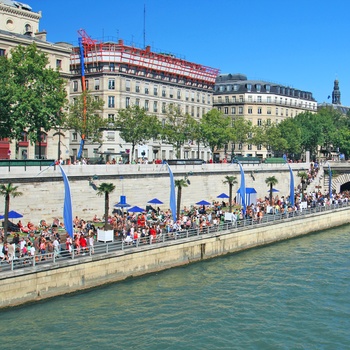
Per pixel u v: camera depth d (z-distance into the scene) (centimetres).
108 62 9475
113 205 5691
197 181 6844
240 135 11500
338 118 16100
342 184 10062
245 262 4853
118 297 3716
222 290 3984
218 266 4672
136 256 4125
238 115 13975
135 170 5919
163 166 6278
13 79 5522
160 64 10350
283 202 7012
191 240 4653
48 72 5675
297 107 15000
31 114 5569
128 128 7956
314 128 13012
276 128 12006
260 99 13962
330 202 7325
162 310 3519
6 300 3278
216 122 9919
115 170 5681
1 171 4625
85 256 3766
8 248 3644
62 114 6125
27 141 7600
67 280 3622
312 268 4691
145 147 8369
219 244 5006
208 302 3709
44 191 4994
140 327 3228
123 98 9631
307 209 6612
